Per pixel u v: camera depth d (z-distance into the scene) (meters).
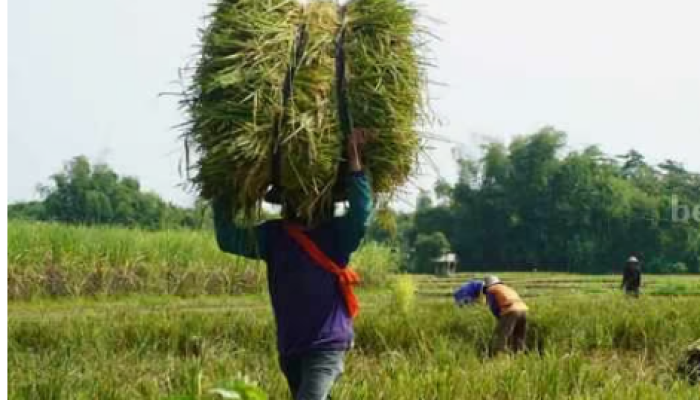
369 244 56.88
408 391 12.74
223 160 9.14
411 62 9.60
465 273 127.81
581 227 146.12
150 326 22.59
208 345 20.25
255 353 19.97
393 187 9.77
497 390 13.73
